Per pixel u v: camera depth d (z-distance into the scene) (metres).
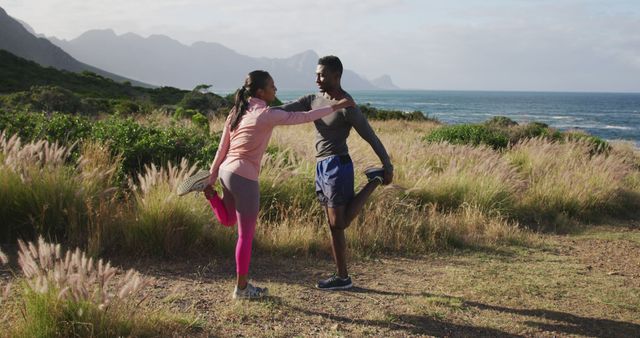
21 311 3.21
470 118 70.56
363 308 4.23
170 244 5.36
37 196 5.50
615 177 10.62
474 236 7.10
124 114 18.16
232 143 4.05
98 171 6.40
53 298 3.18
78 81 43.50
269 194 7.02
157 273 4.80
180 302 4.07
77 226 5.47
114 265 4.92
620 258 6.55
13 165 5.60
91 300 3.27
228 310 3.91
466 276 5.34
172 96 40.22
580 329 4.03
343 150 4.44
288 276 5.02
